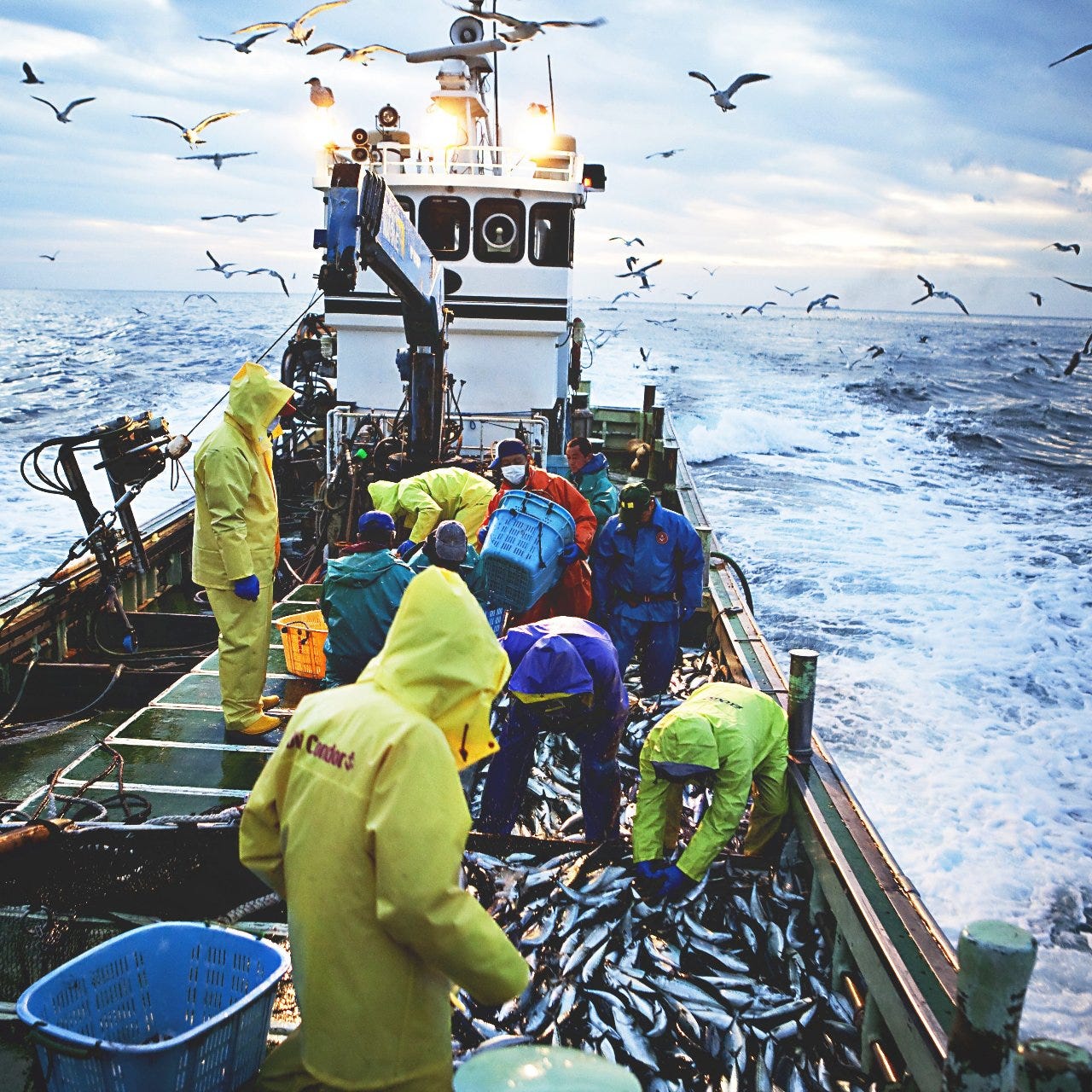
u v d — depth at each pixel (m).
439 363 8.80
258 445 5.55
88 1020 3.04
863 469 27.84
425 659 2.43
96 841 4.06
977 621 14.67
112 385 38.25
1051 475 28.44
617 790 5.35
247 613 5.61
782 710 5.16
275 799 2.64
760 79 9.47
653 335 93.94
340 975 2.41
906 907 3.94
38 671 7.39
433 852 2.27
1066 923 7.75
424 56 9.80
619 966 4.18
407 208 10.83
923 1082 3.20
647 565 6.98
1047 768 10.13
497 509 7.07
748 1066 3.78
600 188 10.83
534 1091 2.18
